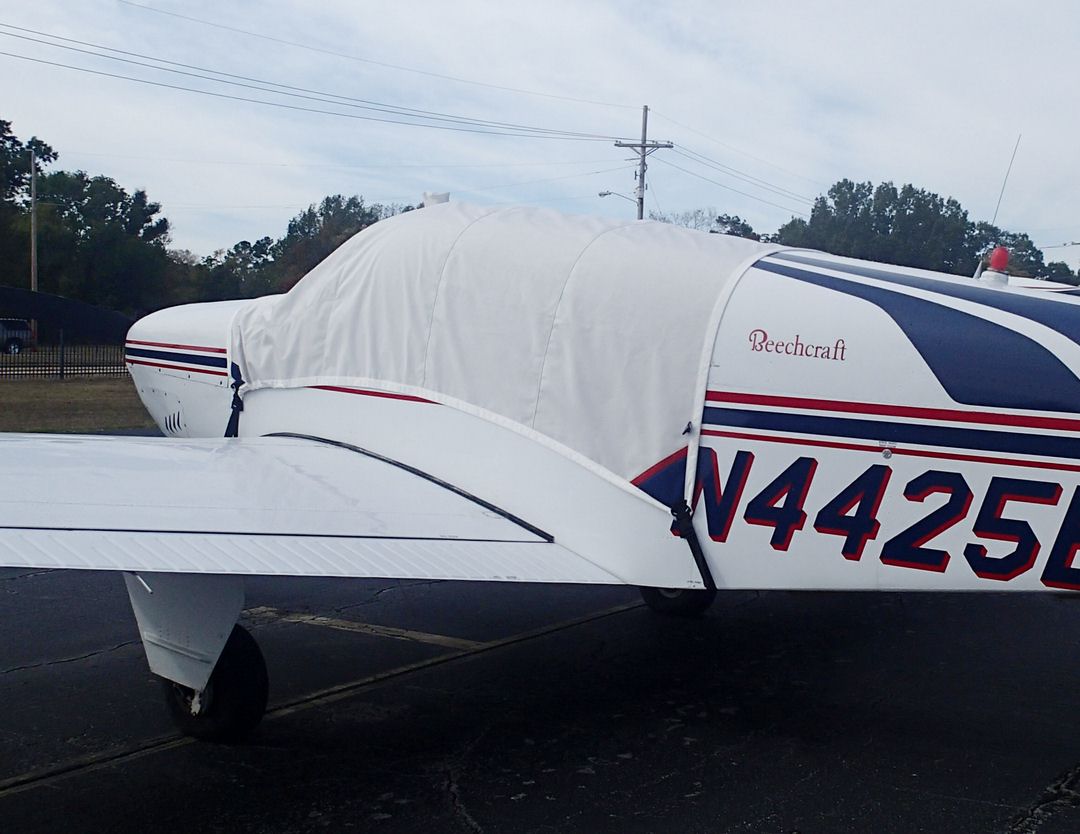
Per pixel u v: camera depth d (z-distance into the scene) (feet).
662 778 11.94
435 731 13.37
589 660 16.52
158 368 20.95
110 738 12.98
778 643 17.65
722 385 12.61
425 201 17.02
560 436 13.56
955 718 14.02
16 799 11.27
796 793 11.55
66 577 22.27
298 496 12.80
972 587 11.87
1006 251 13.30
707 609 19.94
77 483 11.87
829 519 12.24
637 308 13.20
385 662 16.28
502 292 14.29
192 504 11.70
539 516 13.69
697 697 14.79
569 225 14.55
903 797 11.46
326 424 16.33
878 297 12.43
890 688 15.26
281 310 17.25
